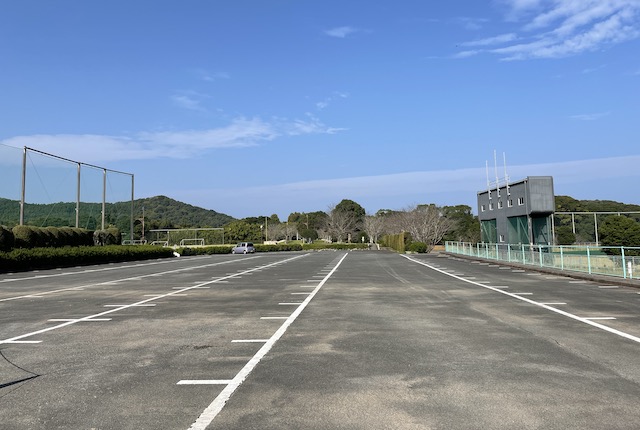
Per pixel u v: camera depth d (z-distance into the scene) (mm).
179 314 11445
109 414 4836
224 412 4832
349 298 14258
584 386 5566
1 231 28656
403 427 4395
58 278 23047
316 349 7609
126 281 21062
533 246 28781
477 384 5676
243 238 99000
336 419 4602
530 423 4461
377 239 102562
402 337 8508
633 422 4473
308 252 67938
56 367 6707
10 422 4652
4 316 11414
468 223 85312
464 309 11883
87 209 42625
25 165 34688
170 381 5941
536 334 8703
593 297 14094
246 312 11664
